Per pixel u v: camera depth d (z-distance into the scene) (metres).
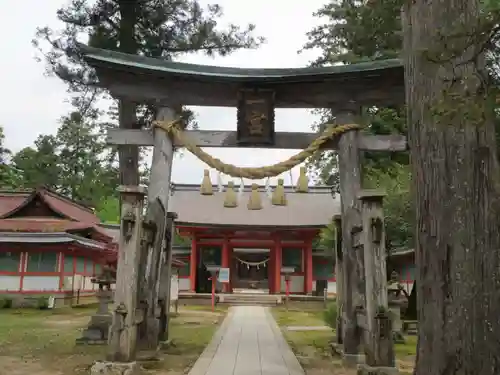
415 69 4.94
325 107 11.55
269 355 10.80
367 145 10.96
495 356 4.11
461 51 3.99
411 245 17.64
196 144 11.16
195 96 11.27
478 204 4.37
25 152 45.62
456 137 4.52
